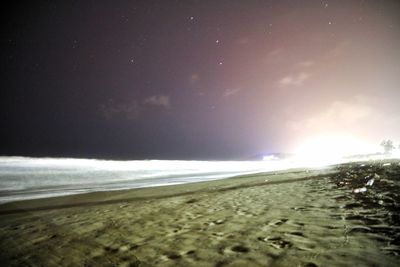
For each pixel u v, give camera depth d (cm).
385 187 599
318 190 696
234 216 466
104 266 285
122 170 3002
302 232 330
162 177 2270
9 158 3225
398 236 281
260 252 279
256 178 1434
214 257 280
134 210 632
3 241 424
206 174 2552
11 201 990
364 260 232
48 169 2586
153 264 277
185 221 463
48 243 394
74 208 764
